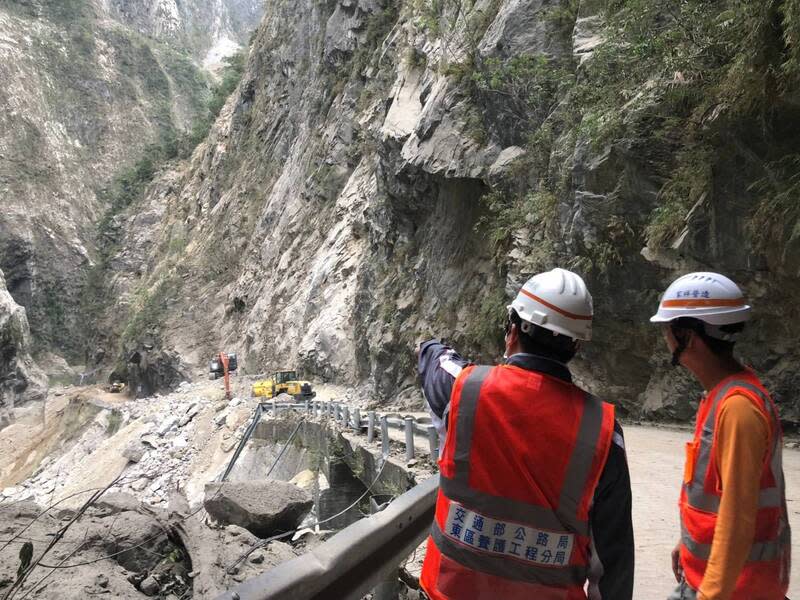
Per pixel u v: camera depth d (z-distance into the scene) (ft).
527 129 58.44
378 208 96.99
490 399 6.94
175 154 350.43
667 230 41.27
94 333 281.95
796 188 33.68
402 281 86.74
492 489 6.84
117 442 107.04
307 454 64.75
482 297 67.67
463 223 73.67
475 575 6.89
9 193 371.56
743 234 38.14
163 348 178.09
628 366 50.31
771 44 32.40
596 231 46.37
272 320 145.38
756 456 7.06
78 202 396.78
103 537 13.26
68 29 469.57
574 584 6.93
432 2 84.89
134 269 300.81
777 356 38.86
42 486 103.96
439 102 71.05
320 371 115.55
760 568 7.33
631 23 42.09
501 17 61.16
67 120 434.30
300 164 163.84
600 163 45.24
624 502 6.79
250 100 229.86
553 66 55.93
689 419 45.39
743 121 36.35
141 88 484.33
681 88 39.19
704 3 37.58
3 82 407.44
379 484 40.42
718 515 7.09
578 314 7.20
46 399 241.76
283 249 155.94
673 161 41.68
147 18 593.01
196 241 224.74
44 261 363.76
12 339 246.06
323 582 9.52
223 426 94.53
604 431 6.79
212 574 12.25
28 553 9.10
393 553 12.24
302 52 187.01
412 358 79.71
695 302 8.11
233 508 16.75
